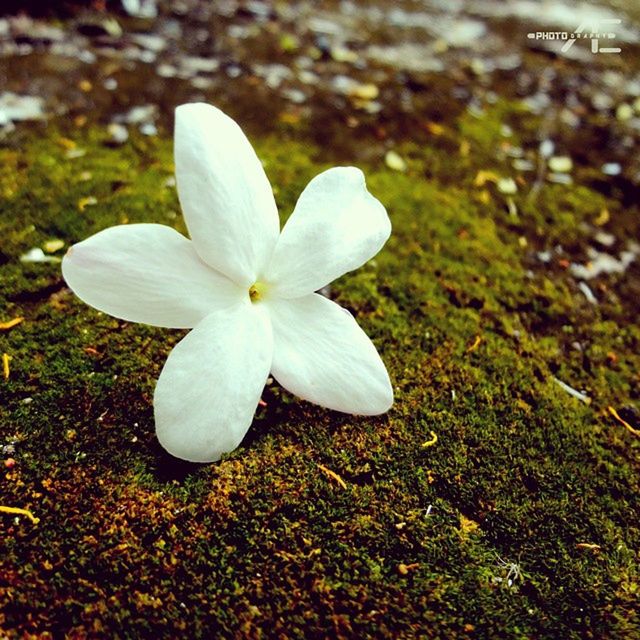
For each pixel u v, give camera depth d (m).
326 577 0.08
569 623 0.08
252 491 0.09
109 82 0.16
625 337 0.12
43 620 0.08
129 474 0.09
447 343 0.11
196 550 0.08
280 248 0.09
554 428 0.10
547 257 0.14
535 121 0.18
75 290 0.08
